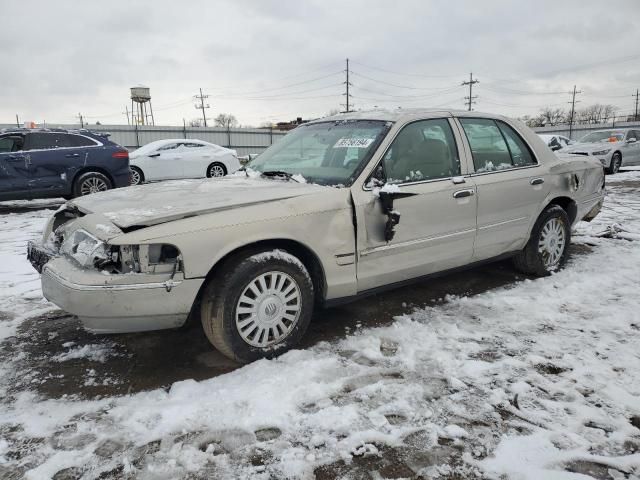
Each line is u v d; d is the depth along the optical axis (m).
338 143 3.71
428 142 3.73
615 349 3.12
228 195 3.11
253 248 2.96
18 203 11.41
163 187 3.56
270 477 2.05
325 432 2.32
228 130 35.62
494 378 2.79
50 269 2.85
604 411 2.47
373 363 2.98
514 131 4.41
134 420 2.44
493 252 4.15
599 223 7.02
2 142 9.02
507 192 4.08
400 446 2.23
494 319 3.63
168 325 2.80
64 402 2.63
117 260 2.71
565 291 4.17
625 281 4.39
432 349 3.15
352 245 3.23
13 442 2.29
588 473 2.05
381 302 4.04
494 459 2.14
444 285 4.45
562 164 4.66
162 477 2.05
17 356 3.18
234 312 2.85
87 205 3.28
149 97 50.03
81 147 9.66
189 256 2.69
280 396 2.60
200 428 2.36
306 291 3.08
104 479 2.05
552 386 2.70
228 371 2.94
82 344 3.36
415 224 3.49
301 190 3.21
